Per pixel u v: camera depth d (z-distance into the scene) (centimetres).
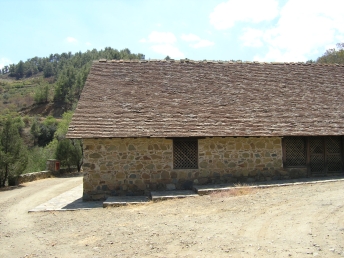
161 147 1223
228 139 1270
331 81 1620
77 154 2478
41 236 752
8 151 1738
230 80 1511
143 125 1215
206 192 1098
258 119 1316
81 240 694
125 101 1312
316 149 1367
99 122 1204
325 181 1198
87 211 1003
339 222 667
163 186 1216
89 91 1337
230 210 843
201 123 1255
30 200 1288
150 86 1408
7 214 1036
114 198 1144
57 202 1181
